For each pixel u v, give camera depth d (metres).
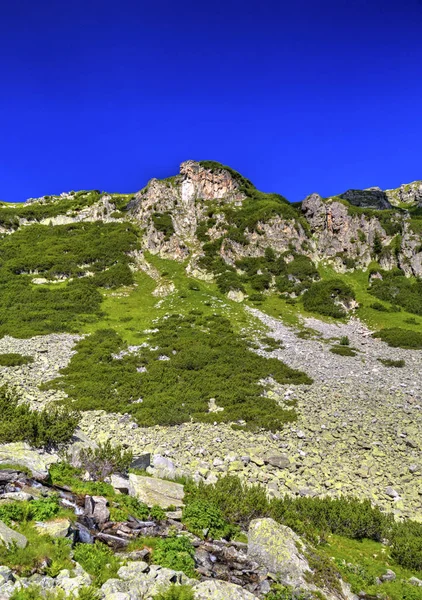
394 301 57.56
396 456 20.41
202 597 8.01
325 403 27.06
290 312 53.47
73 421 16.89
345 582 10.37
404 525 13.72
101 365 34.12
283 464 19.23
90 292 56.16
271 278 62.31
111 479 13.66
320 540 12.48
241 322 48.16
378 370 34.69
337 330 48.53
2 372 31.66
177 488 14.17
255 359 35.66
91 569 8.32
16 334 41.38
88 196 100.88
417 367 36.00
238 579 9.52
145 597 7.79
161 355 36.78
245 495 13.86
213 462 19.41
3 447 13.55
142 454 18.42
